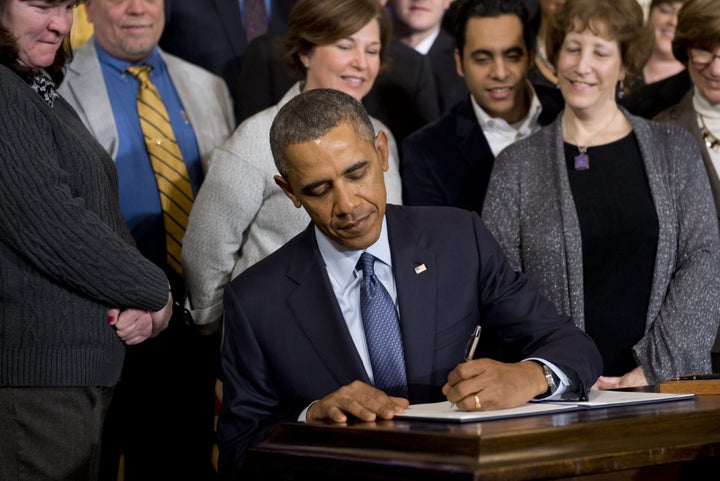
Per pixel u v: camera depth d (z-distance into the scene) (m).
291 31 2.81
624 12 2.54
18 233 1.81
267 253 2.56
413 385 1.80
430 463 1.23
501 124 2.92
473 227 1.94
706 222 2.46
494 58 2.88
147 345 2.55
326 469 1.36
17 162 1.81
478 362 1.57
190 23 3.30
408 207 1.96
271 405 1.84
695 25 2.72
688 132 2.57
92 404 1.96
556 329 1.82
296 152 1.68
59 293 1.88
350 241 1.74
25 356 1.86
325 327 1.81
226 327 1.88
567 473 1.24
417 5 3.38
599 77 2.53
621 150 2.53
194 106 3.09
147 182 2.92
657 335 2.38
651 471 1.37
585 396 1.65
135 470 2.59
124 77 2.99
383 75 3.03
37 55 1.96
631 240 2.45
